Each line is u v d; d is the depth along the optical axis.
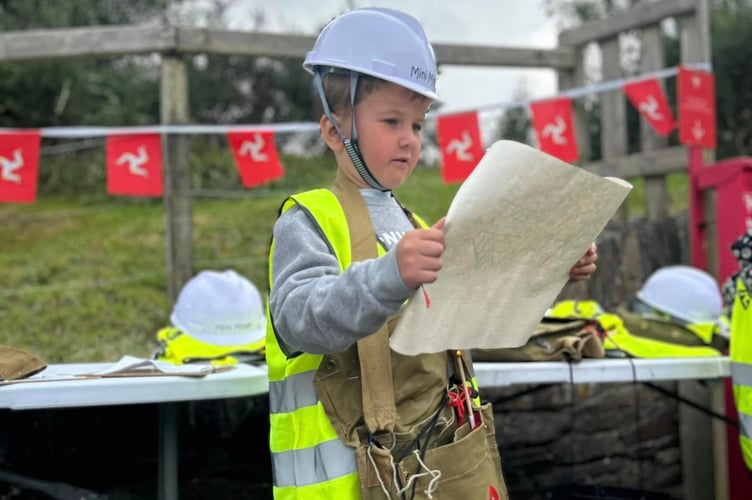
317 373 1.31
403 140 1.32
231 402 3.18
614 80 4.98
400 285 1.04
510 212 1.09
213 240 5.50
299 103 10.51
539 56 4.96
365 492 1.24
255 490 3.07
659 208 4.82
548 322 2.42
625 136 4.97
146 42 3.88
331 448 1.28
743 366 2.23
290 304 1.17
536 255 1.18
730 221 3.65
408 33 1.32
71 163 6.96
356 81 1.31
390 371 1.28
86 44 3.88
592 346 2.32
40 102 7.16
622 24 4.86
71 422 2.96
